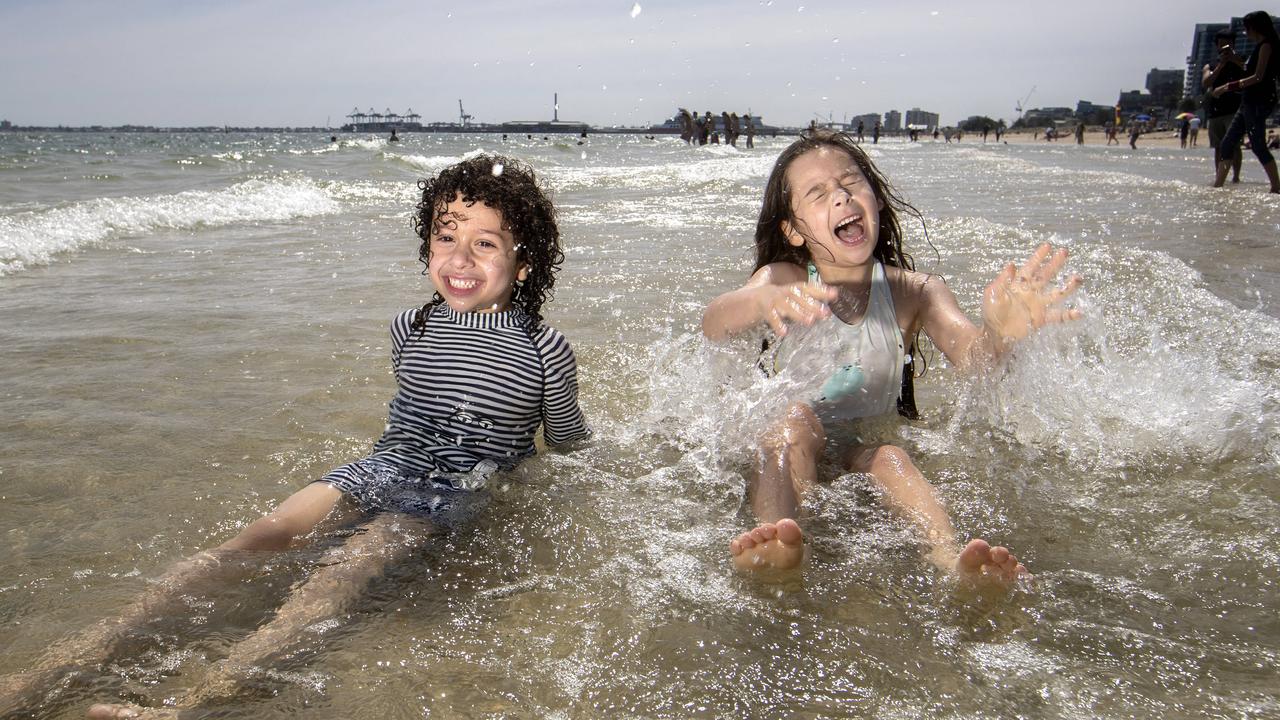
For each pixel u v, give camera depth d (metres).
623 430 2.75
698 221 7.96
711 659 1.52
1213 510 2.11
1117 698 1.40
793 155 2.77
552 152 26.56
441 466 2.30
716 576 1.82
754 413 2.44
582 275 5.17
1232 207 8.34
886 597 1.72
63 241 6.04
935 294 2.80
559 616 1.68
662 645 1.57
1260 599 1.69
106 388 3.05
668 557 1.91
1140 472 2.35
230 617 1.65
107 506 2.15
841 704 1.40
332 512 2.02
